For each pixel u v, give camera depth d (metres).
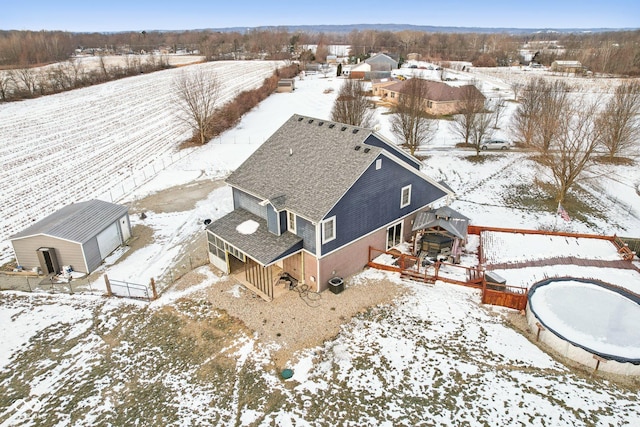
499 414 15.59
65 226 25.50
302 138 26.78
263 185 25.02
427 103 67.94
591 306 20.56
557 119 40.12
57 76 96.12
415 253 26.73
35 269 25.25
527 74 110.69
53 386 17.47
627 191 38.31
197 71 118.38
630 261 25.48
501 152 49.00
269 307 21.89
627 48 114.12
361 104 48.53
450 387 16.88
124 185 40.47
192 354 19.00
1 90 80.81
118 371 18.20
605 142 43.00
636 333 18.64
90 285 24.28
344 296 22.73
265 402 16.47
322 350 19.00
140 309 22.19
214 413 16.05
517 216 33.62
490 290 21.64
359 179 22.53
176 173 43.50
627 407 15.68
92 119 67.50
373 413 15.85
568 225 32.16
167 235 30.31
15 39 136.38
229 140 55.38
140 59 142.12
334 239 22.55
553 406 15.82
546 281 22.59
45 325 21.08
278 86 91.31
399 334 19.86
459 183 40.50
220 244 24.84
